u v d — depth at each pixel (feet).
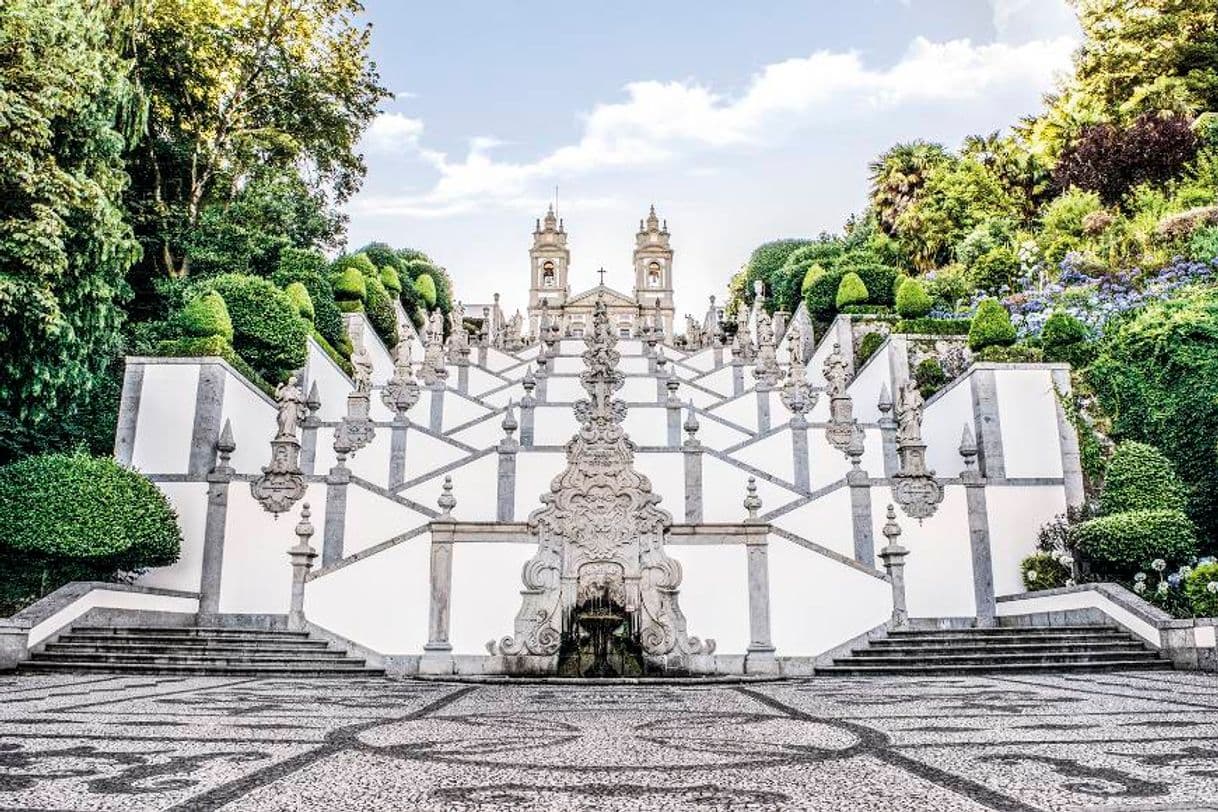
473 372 94.53
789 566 40.93
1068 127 117.19
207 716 19.25
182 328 57.26
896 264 124.06
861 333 86.28
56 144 45.16
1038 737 15.46
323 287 82.28
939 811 9.24
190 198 88.69
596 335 42.01
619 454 39.75
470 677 35.12
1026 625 47.78
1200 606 39.14
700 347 144.36
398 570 40.37
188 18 82.79
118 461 50.34
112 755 13.21
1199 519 48.26
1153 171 100.99
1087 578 49.03
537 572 38.29
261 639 39.86
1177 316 51.90
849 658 38.96
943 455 62.34
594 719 19.20
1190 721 17.81
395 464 62.18
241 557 49.29
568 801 9.88
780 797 10.09
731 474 57.21
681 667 37.76
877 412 75.82
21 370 44.34
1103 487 50.78
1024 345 63.62
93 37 49.49
